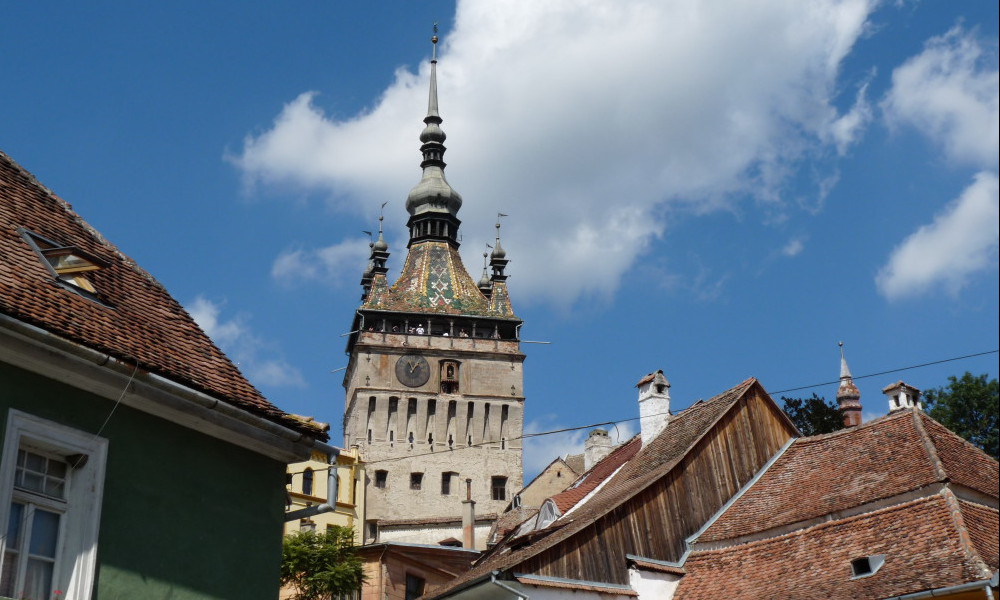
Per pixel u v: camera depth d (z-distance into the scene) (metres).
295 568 49.91
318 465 82.50
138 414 16.34
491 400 121.81
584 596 31.59
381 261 131.38
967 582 25.70
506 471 119.38
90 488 15.33
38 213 18.67
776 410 39.09
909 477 30.64
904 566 27.55
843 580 28.41
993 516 29.44
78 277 17.53
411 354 122.06
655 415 44.00
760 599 29.59
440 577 58.22
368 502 115.62
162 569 16.02
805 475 34.75
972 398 52.66
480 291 131.12
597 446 67.31
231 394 17.81
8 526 14.42
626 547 33.16
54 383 15.28
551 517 42.28
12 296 15.17
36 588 14.62
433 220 133.12
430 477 117.69
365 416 119.19
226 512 17.28
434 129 138.00
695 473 35.88
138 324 17.72
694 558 33.59
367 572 54.84
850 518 30.64
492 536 83.06
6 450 14.34
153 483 16.25
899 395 39.72
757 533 32.97
